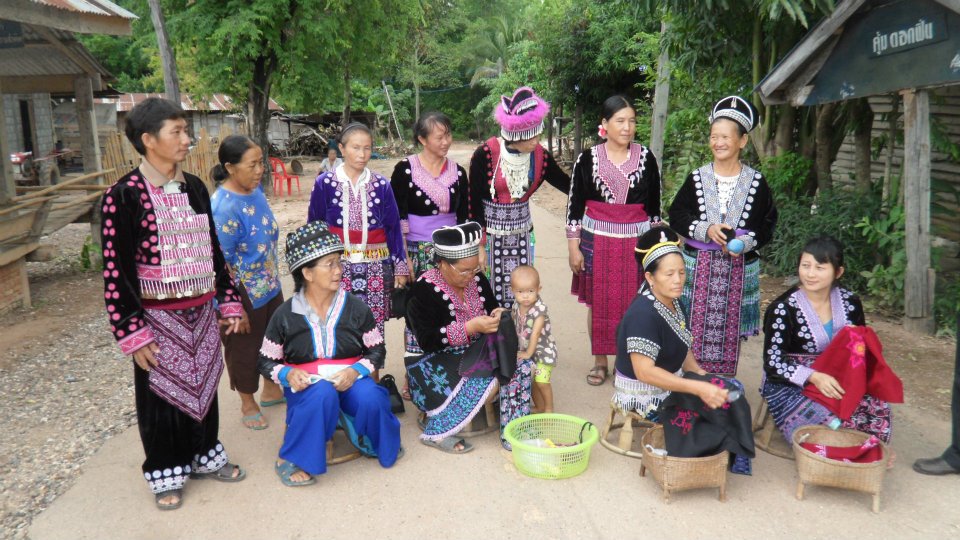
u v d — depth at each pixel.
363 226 4.21
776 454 3.85
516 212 4.68
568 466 3.57
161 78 25.66
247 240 4.00
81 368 5.44
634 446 3.94
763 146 8.15
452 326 3.78
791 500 3.41
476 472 3.68
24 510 3.41
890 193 6.87
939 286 6.36
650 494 3.46
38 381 5.16
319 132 32.16
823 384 3.52
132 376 5.25
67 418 4.49
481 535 3.14
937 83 4.98
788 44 7.26
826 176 7.80
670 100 11.30
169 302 3.26
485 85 39.88
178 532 3.20
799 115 8.18
